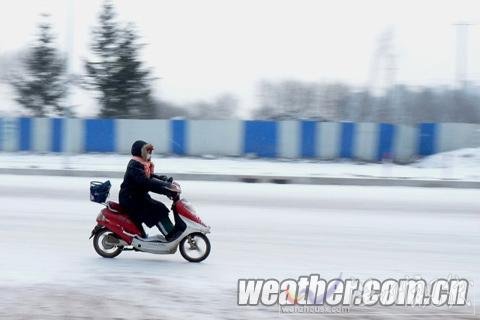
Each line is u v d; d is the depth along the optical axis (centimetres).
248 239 1238
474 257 1116
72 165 2956
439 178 2572
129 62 4641
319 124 3394
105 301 812
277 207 1694
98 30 4653
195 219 1047
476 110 4278
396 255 1120
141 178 1022
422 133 3422
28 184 2189
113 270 982
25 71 4869
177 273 970
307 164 3234
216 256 1093
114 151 3516
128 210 1048
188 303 812
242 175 2531
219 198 1866
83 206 1622
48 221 1395
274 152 3422
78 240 1202
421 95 4291
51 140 3534
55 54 4756
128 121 3500
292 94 4800
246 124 3428
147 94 4719
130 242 1048
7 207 1593
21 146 3553
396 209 1709
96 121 3516
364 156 3388
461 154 3259
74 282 905
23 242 1177
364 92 4578
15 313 756
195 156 3462
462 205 1833
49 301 808
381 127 3381
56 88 4759
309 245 1193
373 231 1352
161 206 1049
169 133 3484
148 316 754
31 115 4775
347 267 1024
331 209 1677
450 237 1301
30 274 946
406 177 2603
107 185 1060
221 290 878
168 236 1047
